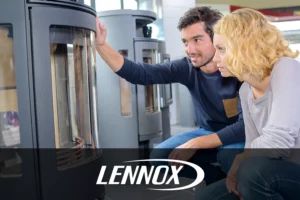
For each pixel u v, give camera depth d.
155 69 1.67
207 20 1.51
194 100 1.76
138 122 2.61
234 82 1.56
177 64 1.71
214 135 1.53
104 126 2.59
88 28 1.20
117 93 2.55
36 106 1.04
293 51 1.13
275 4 4.41
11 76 1.07
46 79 1.06
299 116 0.97
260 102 1.13
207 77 1.61
